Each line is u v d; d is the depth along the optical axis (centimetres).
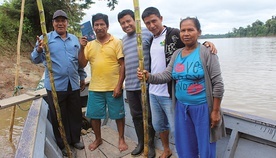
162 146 305
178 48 236
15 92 325
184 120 218
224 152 248
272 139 211
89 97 302
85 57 294
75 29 1367
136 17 195
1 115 557
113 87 293
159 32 249
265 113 869
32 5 1309
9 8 1315
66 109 309
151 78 216
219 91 194
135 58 270
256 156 227
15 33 1294
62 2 1306
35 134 216
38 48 255
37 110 276
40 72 1156
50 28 1375
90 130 371
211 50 198
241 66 2122
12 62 1093
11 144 412
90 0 1385
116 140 337
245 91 1182
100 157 297
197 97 205
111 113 300
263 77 1550
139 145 295
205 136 207
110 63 287
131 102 285
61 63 286
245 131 229
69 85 296
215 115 199
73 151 311
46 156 233
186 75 205
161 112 265
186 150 225
